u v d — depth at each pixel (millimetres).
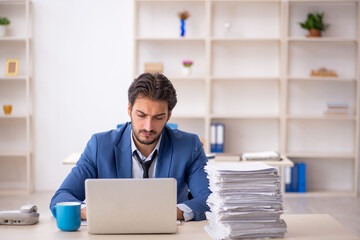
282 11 5555
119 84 5727
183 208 2018
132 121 2082
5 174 5805
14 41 5676
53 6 5648
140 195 1776
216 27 5727
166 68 5758
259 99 5836
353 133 5832
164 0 5500
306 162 5898
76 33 5680
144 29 5723
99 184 1767
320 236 1815
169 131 2309
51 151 5758
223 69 5785
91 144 2266
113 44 5703
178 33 5730
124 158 2225
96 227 1783
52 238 1745
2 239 1730
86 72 5711
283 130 5613
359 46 5535
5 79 5707
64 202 1943
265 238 1787
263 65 5773
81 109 5727
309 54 5750
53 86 5703
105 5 5676
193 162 2303
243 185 1796
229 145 5867
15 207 4859
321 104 5820
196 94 5812
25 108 5750
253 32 5738
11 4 5645
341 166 5891
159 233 1817
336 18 5711
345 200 5422
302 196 5574
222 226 1788
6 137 5781
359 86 5586
